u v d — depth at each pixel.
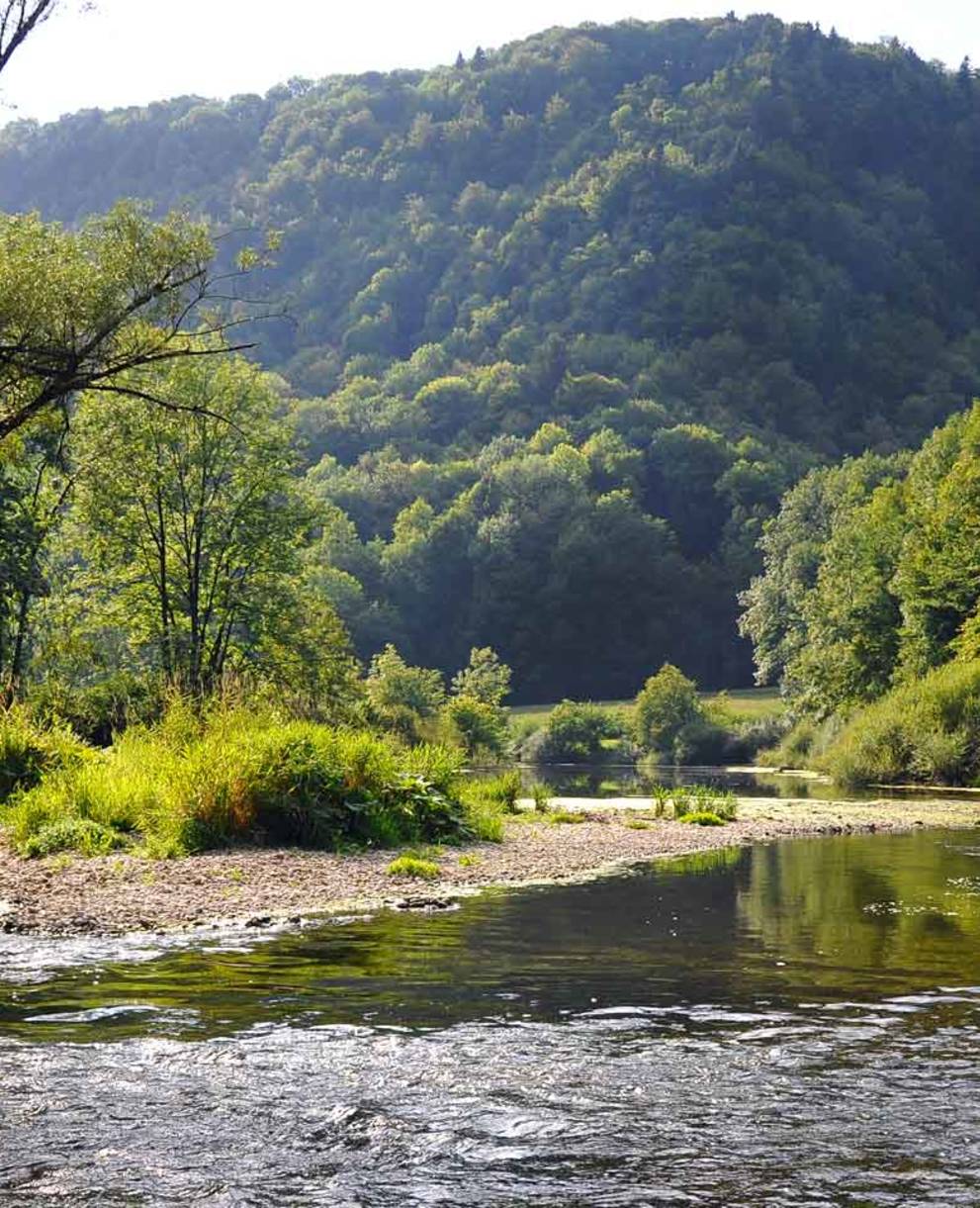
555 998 8.79
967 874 16.61
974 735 44.69
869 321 190.00
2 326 21.53
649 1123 6.12
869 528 68.44
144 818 18.22
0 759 21.38
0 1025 7.87
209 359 44.31
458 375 181.25
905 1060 7.22
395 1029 7.86
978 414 64.25
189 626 45.53
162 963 9.92
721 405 166.50
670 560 132.12
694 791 33.72
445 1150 5.76
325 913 12.70
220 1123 6.09
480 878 15.89
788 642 82.81
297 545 46.88
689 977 9.55
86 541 44.41
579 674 129.00
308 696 45.03
